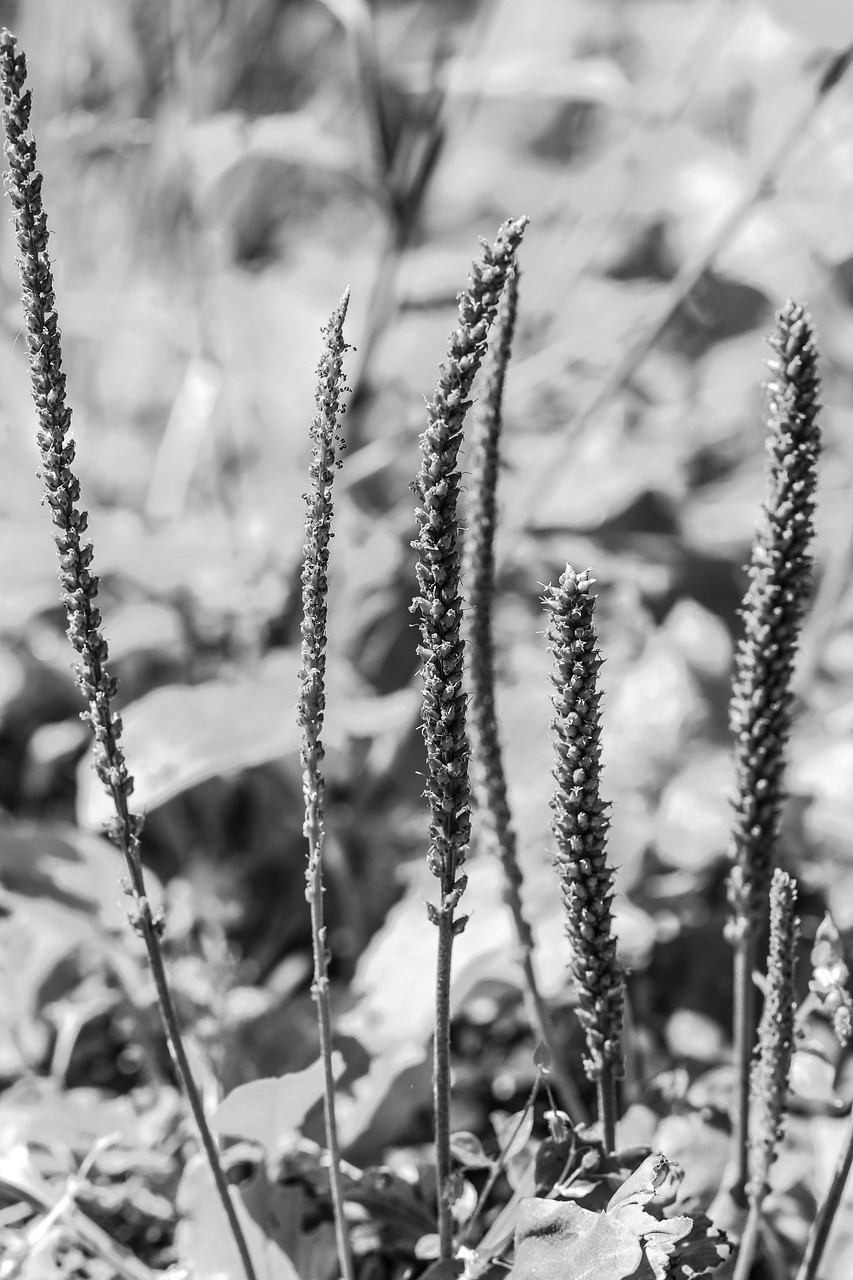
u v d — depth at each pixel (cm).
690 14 466
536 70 333
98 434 393
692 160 400
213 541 319
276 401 372
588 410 297
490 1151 172
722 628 292
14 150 114
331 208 509
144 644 308
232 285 387
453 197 496
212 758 244
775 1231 188
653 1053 232
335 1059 174
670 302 292
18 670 329
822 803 250
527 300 381
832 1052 215
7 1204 205
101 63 383
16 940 238
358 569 313
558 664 124
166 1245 207
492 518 167
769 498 146
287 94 464
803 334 141
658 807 258
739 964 162
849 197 358
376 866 283
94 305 337
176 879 292
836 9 265
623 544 345
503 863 173
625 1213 133
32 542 298
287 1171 202
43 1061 249
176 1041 138
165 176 381
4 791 330
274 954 279
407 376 376
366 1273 188
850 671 307
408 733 293
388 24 510
